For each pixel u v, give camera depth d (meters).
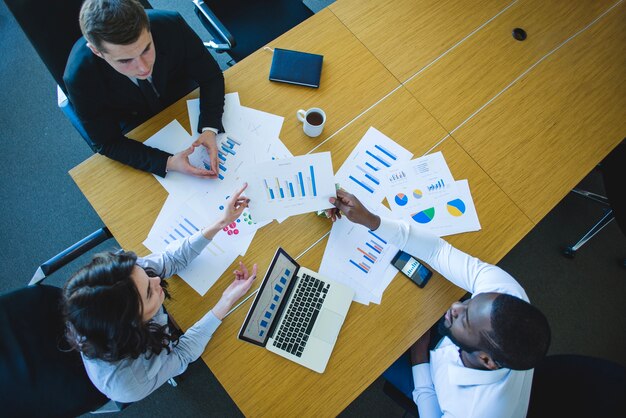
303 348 1.16
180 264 1.21
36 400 0.98
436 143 1.42
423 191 1.35
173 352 1.12
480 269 1.18
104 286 0.91
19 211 2.10
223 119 1.41
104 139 1.32
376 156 1.39
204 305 1.21
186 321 1.20
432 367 1.26
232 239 1.27
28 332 1.00
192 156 1.37
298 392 1.13
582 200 2.23
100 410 1.62
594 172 2.29
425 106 1.46
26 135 2.23
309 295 1.21
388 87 1.48
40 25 1.23
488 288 1.13
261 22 1.91
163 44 1.34
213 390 1.82
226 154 1.37
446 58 1.54
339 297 1.21
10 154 2.19
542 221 2.19
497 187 1.37
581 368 1.15
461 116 1.46
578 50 1.58
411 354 1.33
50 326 1.06
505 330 0.90
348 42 1.54
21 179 2.15
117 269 0.96
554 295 2.06
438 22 1.59
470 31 1.59
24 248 2.04
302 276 1.22
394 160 1.39
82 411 1.06
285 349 1.16
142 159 1.31
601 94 1.52
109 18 1.01
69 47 1.33
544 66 1.55
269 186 1.23
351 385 1.14
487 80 1.51
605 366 1.11
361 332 1.19
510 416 1.03
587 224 2.18
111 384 1.03
